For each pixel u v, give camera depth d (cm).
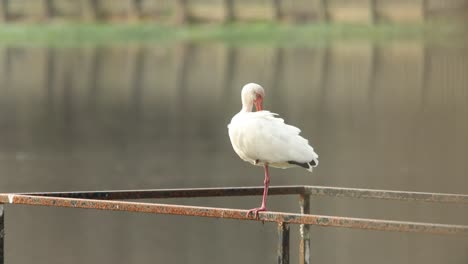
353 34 5669
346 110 2903
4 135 2459
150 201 1652
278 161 968
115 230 1470
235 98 3231
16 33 5728
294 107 2977
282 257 870
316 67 4178
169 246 1380
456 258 1304
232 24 5925
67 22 6006
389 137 2378
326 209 1583
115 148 2247
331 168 1972
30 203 916
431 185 1786
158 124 2648
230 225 1506
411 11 5922
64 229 1477
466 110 2844
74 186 1803
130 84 3681
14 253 1346
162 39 5641
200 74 4003
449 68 3994
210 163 2041
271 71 4069
